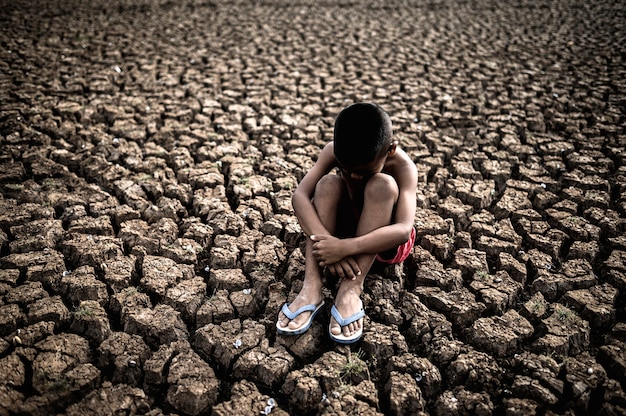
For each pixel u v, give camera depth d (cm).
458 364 179
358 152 179
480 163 319
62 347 178
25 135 321
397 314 202
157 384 172
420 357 188
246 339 187
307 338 188
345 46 567
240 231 248
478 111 393
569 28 660
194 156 320
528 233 250
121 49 522
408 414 168
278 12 745
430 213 263
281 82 445
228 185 288
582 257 235
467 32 642
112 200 265
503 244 240
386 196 189
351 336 186
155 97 400
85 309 193
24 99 376
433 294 212
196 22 661
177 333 190
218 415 161
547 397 167
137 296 202
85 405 161
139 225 248
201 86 427
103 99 389
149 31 602
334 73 473
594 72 483
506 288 215
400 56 528
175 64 484
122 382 173
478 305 206
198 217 260
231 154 321
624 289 215
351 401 167
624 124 368
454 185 291
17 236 234
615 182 296
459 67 496
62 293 204
